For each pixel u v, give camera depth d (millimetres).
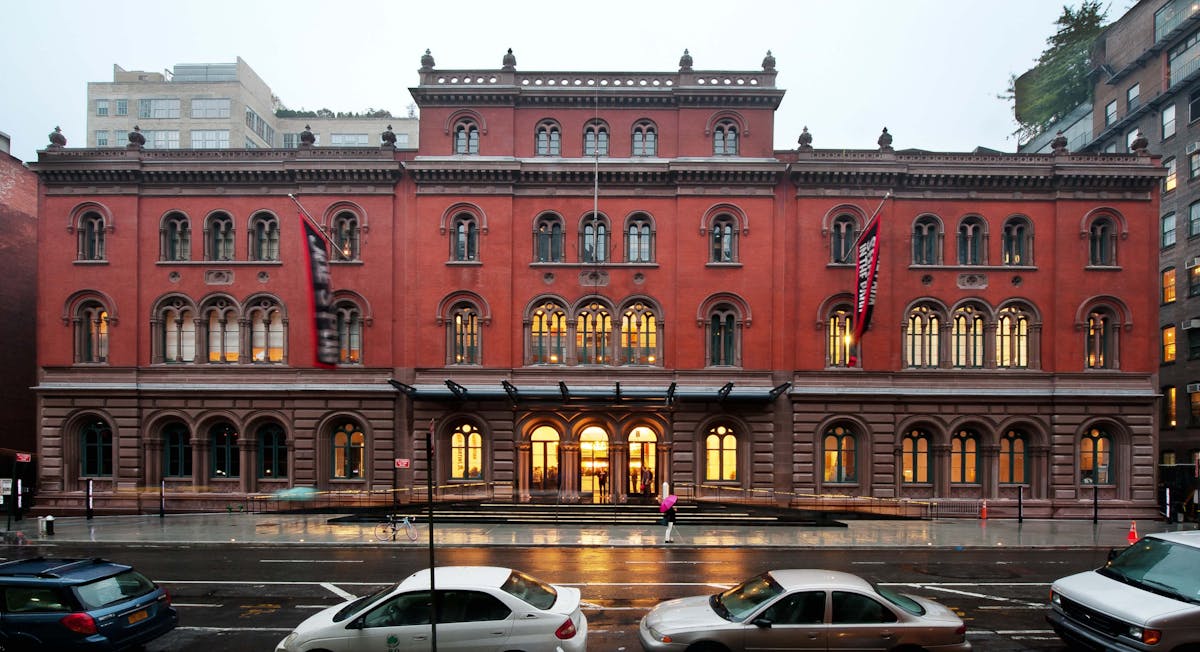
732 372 32438
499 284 32906
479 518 28609
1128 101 45062
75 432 33094
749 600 11766
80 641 11672
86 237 33531
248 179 33344
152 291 33219
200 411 32875
